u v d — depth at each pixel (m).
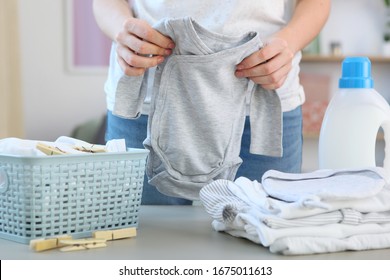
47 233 0.95
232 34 1.26
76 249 0.92
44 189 0.94
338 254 0.92
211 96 1.15
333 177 1.06
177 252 0.92
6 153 0.98
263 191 1.03
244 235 0.98
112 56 1.39
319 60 3.67
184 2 1.26
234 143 1.21
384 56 3.64
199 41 1.09
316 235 0.91
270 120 1.21
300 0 1.37
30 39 3.87
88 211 1.00
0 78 3.05
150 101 1.25
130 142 1.38
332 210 0.94
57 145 1.05
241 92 1.18
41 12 3.86
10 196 0.97
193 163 1.19
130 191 1.05
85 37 3.92
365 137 1.26
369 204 0.96
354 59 1.29
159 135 1.18
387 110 1.28
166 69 1.14
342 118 1.27
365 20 3.73
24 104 3.90
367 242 0.94
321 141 1.31
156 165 1.23
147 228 1.08
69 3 3.87
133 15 1.36
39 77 3.91
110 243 0.97
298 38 1.26
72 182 0.97
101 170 1.00
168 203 1.38
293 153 1.41
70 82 3.95
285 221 0.90
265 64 1.13
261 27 1.29
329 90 3.72
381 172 1.01
